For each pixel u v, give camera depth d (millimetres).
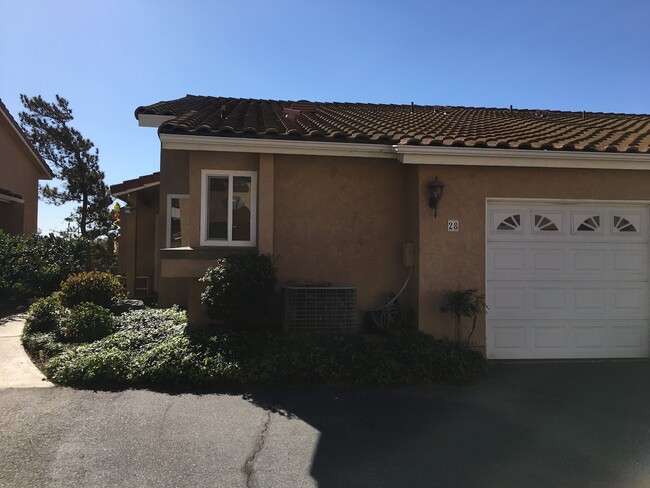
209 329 7039
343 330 7191
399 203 8242
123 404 5258
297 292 7254
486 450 4441
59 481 3672
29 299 11477
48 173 20328
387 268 8188
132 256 13586
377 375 6230
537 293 7762
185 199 10820
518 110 14602
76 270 12945
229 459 4109
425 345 6770
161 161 11664
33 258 12094
